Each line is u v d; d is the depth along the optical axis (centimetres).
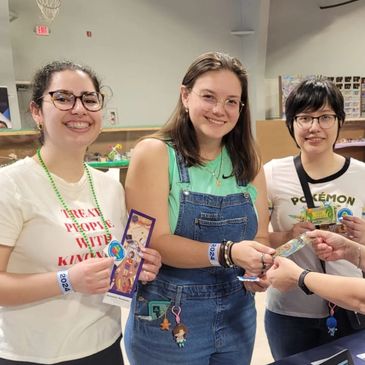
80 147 121
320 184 167
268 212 161
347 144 698
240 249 131
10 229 109
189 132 144
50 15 567
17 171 115
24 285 107
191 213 137
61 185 120
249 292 152
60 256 114
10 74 515
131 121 658
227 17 718
